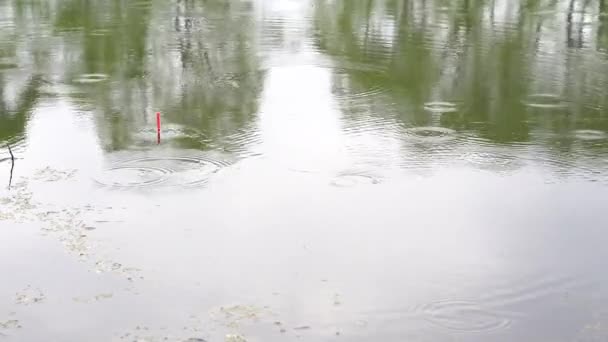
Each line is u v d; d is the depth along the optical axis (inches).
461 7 1395.2
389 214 500.1
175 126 695.1
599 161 610.2
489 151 634.2
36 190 532.1
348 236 465.4
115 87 848.9
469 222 488.1
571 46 1085.8
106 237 457.1
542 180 566.6
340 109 763.4
